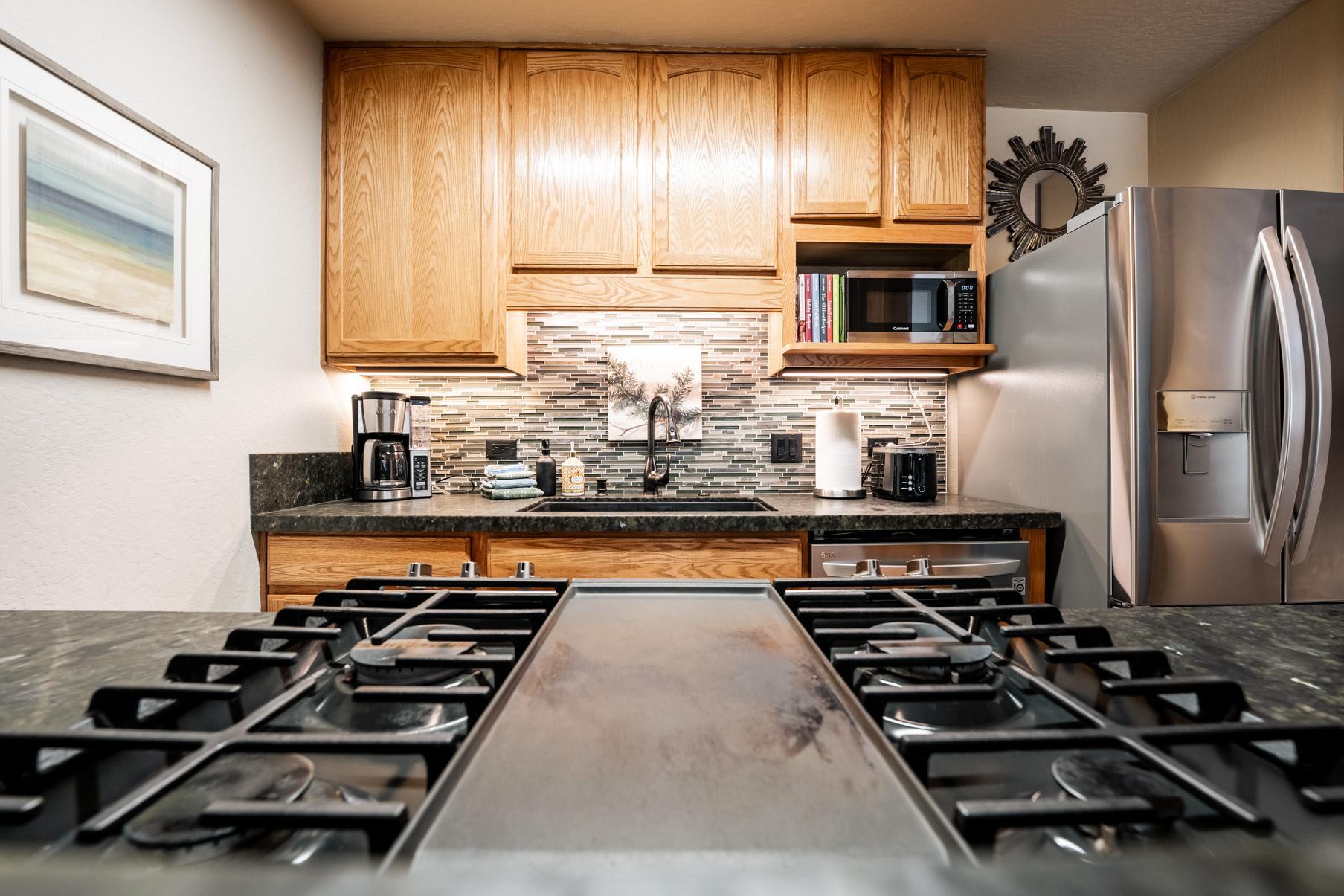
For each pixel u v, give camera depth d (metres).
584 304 2.05
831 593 0.70
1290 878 0.25
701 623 0.63
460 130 2.04
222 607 1.59
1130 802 0.28
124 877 0.25
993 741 0.34
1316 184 1.89
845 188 2.06
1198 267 1.57
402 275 2.04
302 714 0.48
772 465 2.41
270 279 1.78
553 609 0.65
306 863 0.30
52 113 1.12
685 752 0.35
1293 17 1.92
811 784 0.32
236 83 1.64
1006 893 0.24
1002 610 0.64
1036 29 1.99
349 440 2.27
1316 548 1.60
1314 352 1.52
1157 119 2.45
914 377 2.44
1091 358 1.67
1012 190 2.44
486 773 0.33
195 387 1.50
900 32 2.01
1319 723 0.36
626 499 2.28
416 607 0.66
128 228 1.28
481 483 2.34
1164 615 0.75
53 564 1.15
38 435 1.12
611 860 0.26
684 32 2.00
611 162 2.05
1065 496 1.77
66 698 0.50
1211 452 1.59
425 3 1.87
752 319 2.41
